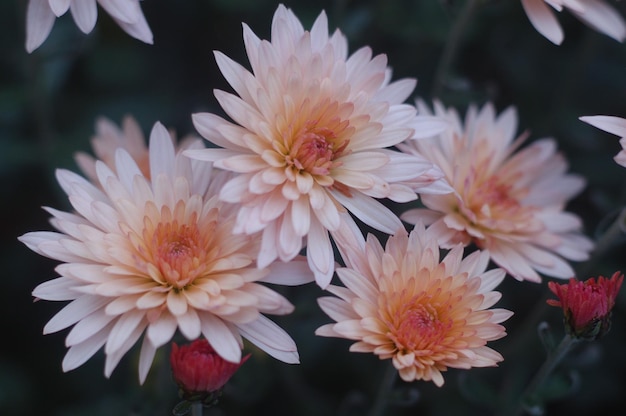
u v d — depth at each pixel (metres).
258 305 0.39
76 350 0.39
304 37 0.41
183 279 0.39
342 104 0.41
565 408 0.52
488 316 0.40
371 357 0.50
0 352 0.52
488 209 0.44
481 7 0.47
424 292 0.40
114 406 0.50
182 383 0.39
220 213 0.40
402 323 0.39
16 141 0.54
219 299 0.38
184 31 0.55
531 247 0.44
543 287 0.50
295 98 0.41
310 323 0.48
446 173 0.44
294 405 0.50
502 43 0.55
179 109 0.55
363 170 0.41
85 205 0.40
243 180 0.39
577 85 0.54
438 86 0.49
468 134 0.46
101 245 0.39
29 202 0.54
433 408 0.50
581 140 0.53
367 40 0.54
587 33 0.53
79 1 0.44
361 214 0.40
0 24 0.54
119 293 0.39
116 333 0.38
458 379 0.47
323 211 0.40
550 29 0.45
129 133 0.50
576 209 0.53
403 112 0.42
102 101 0.55
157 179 0.40
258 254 0.39
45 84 0.52
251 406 0.51
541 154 0.47
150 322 0.39
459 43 0.50
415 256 0.40
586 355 0.48
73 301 0.39
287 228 0.39
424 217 0.43
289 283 0.39
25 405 0.51
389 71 0.43
